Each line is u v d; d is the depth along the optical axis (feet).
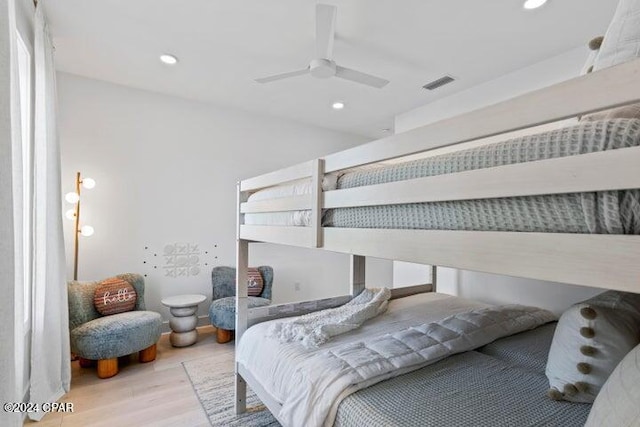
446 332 5.58
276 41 8.09
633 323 3.62
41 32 6.66
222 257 12.88
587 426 2.52
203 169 12.54
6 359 3.18
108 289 9.44
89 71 9.94
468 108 10.84
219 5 6.77
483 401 3.80
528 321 6.57
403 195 3.20
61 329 7.45
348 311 6.92
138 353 9.46
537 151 2.31
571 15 6.92
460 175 2.70
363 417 3.59
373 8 6.76
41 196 6.76
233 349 10.27
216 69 9.68
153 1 6.69
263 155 13.94
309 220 4.69
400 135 3.33
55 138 7.46
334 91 11.16
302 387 4.32
